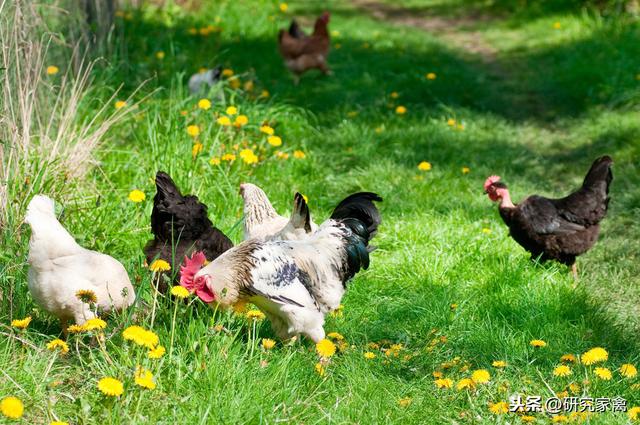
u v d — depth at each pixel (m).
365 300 5.24
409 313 5.13
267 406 4.43
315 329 4.74
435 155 7.05
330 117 7.92
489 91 9.20
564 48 10.70
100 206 5.49
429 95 8.72
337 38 11.55
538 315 5.10
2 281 4.79
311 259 4.78
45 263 4.57
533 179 6.79
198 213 5.01
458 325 5.03
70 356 4.64
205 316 4.79
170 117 6.13
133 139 6.29
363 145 7.00
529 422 4.46
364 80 9.09
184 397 4.44
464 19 14.15
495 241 5.72
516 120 8.38
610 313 5.21
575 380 4.68
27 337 4.66
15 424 4.33
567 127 8.08
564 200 5.52
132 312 4.62
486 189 5.64
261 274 4.68
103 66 7.16
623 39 10.19
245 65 9.57
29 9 5.71
